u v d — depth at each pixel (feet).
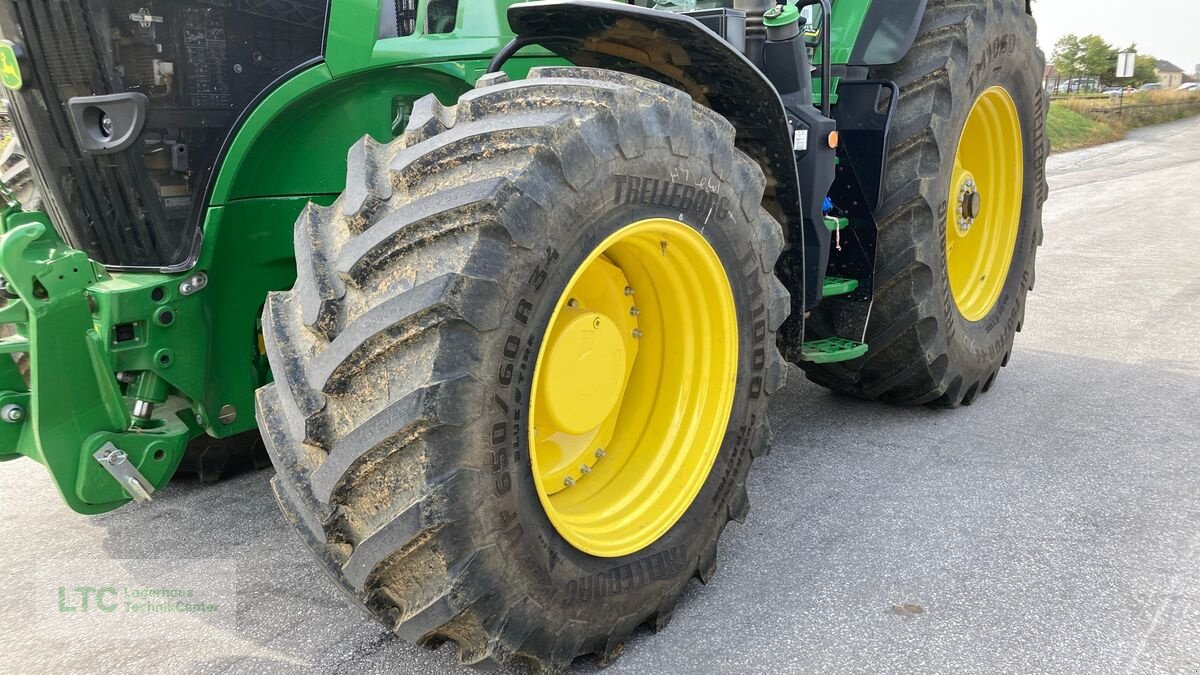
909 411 13.19
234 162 7.68
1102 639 7.41
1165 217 32.27
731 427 8.08
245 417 8.69
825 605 8.01
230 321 8.31
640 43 7.90
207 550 9.11
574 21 7.43
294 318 6.27
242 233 8.11
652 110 6.69
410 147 6.19
